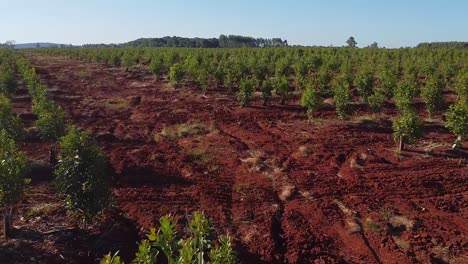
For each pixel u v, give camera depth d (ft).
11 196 39.24
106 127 81.51
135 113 92.12
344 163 59.88
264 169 58.59
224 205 48.96
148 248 18.06
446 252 39.19
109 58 179.83
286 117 83.56
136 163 62.13
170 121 83.71
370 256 39.34
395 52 168.76
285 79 93.71
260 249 40.42
